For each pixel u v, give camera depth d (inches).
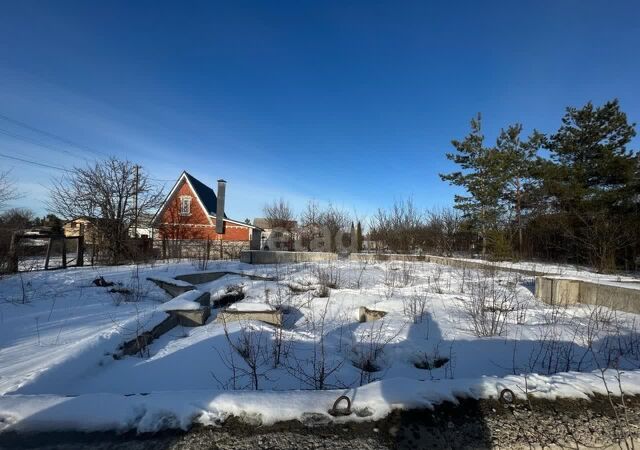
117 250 562.6
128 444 71.3
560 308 235.9
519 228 642.8
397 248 774.5
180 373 131.2
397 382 94.2
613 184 561.0
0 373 122.2
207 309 224.8
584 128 595.8
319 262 548.4
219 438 73.2
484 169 681.0
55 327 189.2
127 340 155.9
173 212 797.2
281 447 71.5
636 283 246.1
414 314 211.8
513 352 155.3
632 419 85.3
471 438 77.2
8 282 312.7
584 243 450.3
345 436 75.0
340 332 194.2
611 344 163.6
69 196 571.8
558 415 85.7
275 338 163.9
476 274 401.1
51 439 72.5
